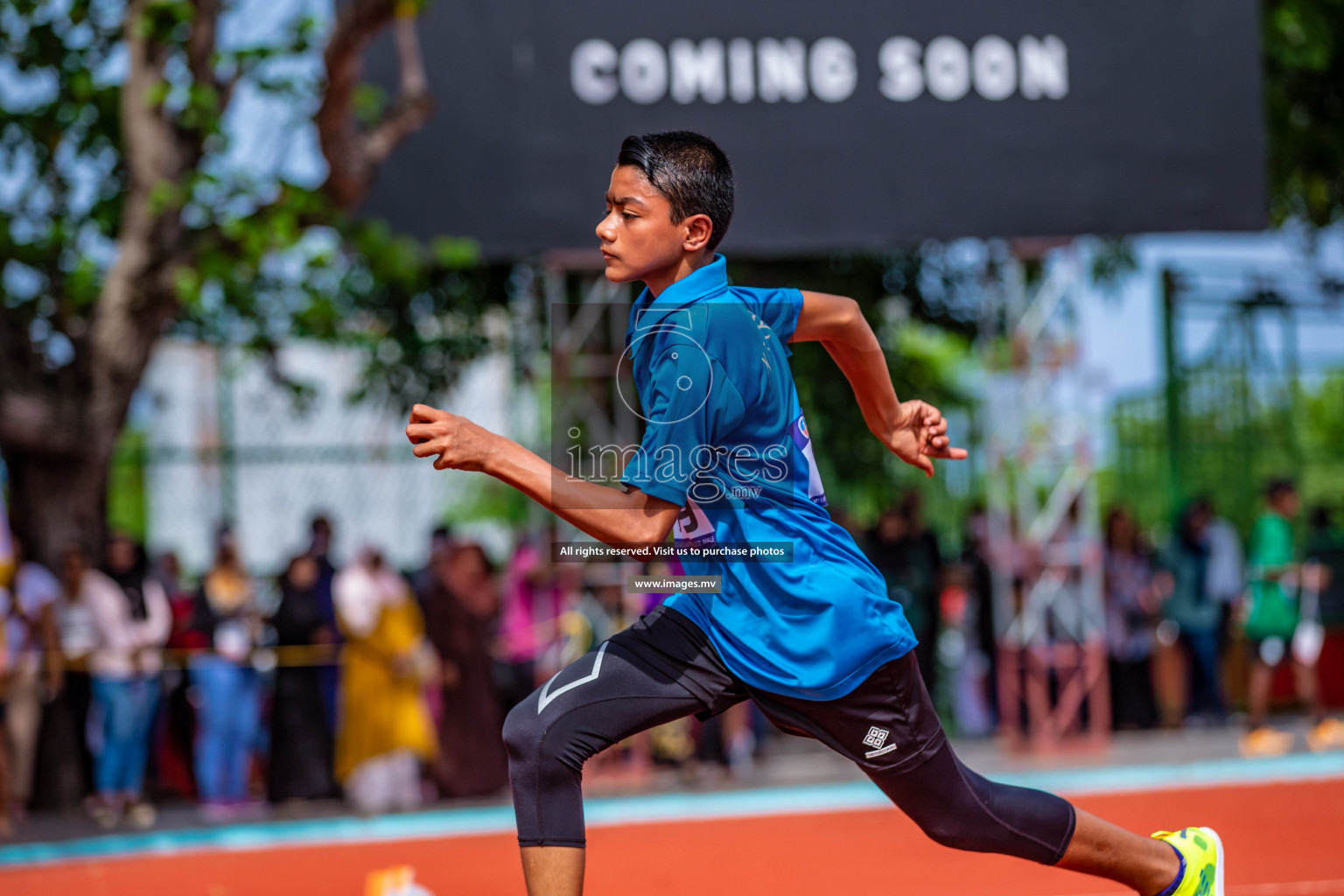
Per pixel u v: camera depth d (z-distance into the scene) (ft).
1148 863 18.02
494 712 52.08
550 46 55.11
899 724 16.21
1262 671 58.75
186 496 63.72
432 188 54.65
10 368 54.03
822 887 32.78
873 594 16.22
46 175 57.52
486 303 76.38
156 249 54.13
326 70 47.73
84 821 49.34
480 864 38.11
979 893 30.99
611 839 41.63
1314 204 83.30
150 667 51.03
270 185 52.42
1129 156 57.88
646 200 15.70
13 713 50.57
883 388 18.22
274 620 52.54
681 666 16.22
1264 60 72.79
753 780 53.67
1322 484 75.87
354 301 74.64
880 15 56.65
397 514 67.46
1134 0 58.18
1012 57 57.31
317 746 52.11
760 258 77.25
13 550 54.34
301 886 36.22
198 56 52.54
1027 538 59.26
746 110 55.77
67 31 55.98
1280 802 43.45
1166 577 64.23
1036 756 56.54
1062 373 59.16
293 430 65.31
